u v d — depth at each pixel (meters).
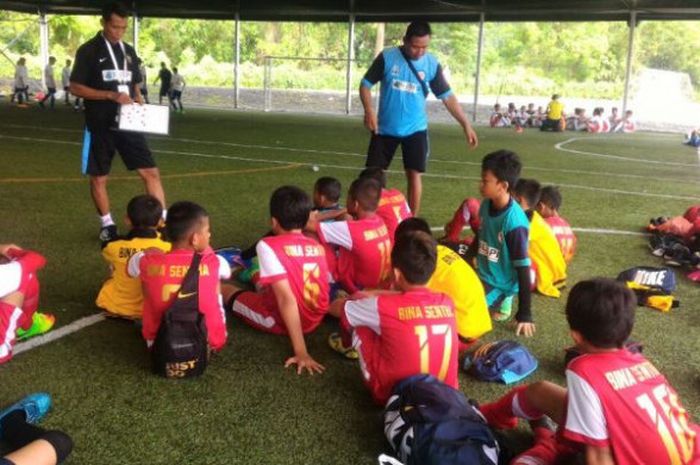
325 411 2.68
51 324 3.33
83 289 3.93
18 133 12.92
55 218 5.67
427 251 2.64
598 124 21.81
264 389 2.84
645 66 33.59
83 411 2.57
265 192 7.43
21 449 2.04
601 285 2.01
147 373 2.92
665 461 1.92
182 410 2.62
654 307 4.01
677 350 3.42
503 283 3.73
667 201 7.93
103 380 2.84
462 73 34.69
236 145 12.52
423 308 2.62
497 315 3.78
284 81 33.91
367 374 2.69
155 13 26.16
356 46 36.41
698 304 4.14
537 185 4.23
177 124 17.19
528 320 3.58
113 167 8.97
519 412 2.42
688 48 33.00
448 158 11.69
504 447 2.31
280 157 10.88
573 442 2.09
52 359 3.01
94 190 4.98
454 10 23.08
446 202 7.34
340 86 33.66
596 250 5.41
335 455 2.38
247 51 36.72
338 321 3.62
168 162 9.70
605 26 33.81
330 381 2.95
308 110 27.17
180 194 7.12
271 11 25.53
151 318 2.93
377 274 3.77
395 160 11.18
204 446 2.39
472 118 25.02
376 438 2.50
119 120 4.87
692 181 9.85
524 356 3.07
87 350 3.12
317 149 12.30
